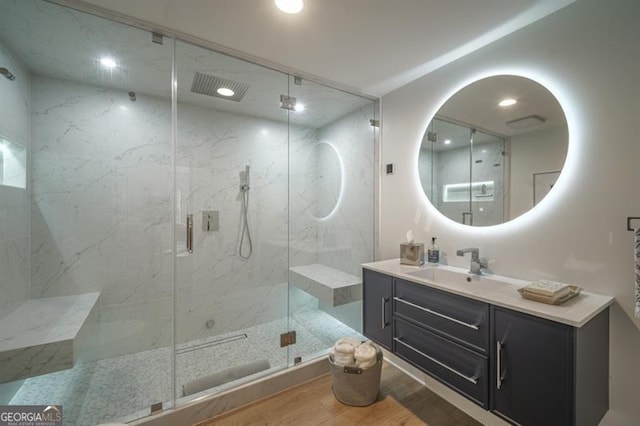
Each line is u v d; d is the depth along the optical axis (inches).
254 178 112.2
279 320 113.4
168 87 89.1
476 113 75.0
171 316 94.7
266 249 114.0
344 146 114.2
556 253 60.6
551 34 60.5
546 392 45.8
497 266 71.1
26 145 73.3
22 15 60.7
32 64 74.3
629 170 50.8
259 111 108.8
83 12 60.2
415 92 91.4
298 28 65.2
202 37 68.9
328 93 100.2
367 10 58.7
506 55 68.4
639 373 49.8
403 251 86.2
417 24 63.6
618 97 52.0
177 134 97.7
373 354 72.5
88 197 84.9
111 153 87.7
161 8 58.7
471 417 68.1
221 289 105.3
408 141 94.2
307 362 86.0
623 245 51.6
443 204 84.0
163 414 65.4
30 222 74.8
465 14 60.1
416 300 69.6
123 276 89.5
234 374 82.6
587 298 52.6
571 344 42.7
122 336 88.1
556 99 60.2
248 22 63.1
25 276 72.7
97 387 76.2
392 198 100.0
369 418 68.0
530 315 47.7
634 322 50.3
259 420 68.0
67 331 71.3
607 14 53.1
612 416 52.4
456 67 79.5
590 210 55.6
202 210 102.7
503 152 69.6
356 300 106.6
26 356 64.0
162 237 95.2
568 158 58.6
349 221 113.0
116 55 75.4
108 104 86.7
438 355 64.2
